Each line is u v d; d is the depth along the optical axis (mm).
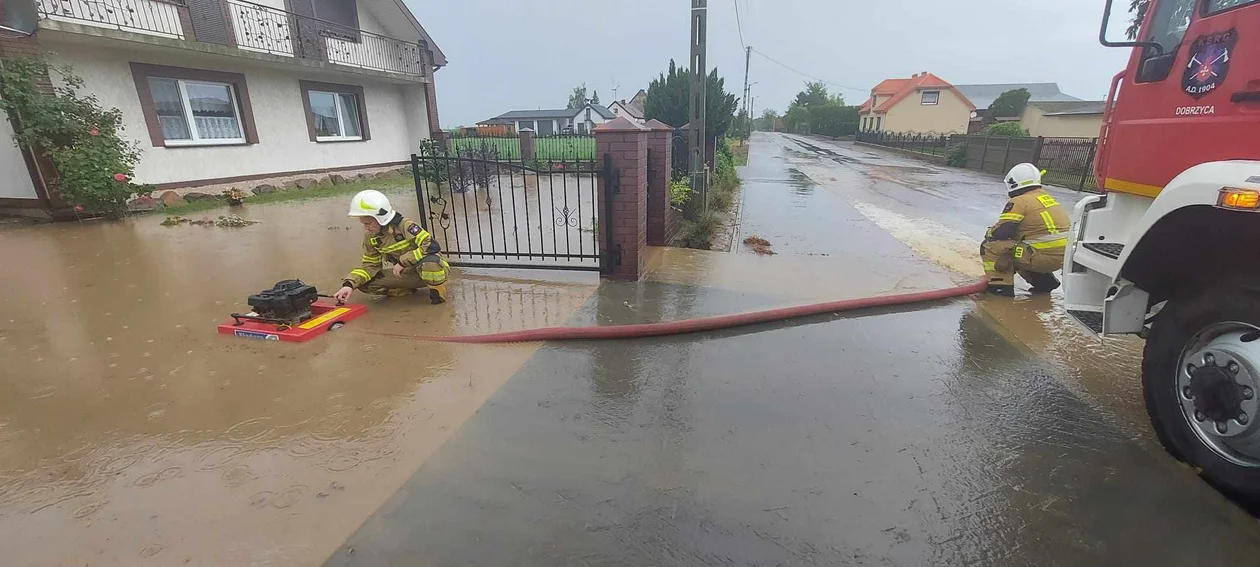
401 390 3102
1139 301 2742
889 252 6613
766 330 4141
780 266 5867
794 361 3586
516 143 19609
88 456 2461
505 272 5547
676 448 2592
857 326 4234
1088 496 2266
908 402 3051
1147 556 1949
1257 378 2086
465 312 4371
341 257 6211
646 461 2486
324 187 13383
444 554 1925
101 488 2248
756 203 10477
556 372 3381
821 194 11930
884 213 9586
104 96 9375
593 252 6637
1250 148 2172
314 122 13773
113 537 1985
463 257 6281
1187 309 2359
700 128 7926
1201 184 2158
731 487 2314
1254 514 2156
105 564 1865
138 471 2359
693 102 7840
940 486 2336
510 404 2973
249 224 8328
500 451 2541
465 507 2164
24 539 1971
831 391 3174
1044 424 2826
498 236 7660
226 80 11375
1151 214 2430
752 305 4551
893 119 46062
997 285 5031
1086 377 3367
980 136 20297
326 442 2582
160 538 1983
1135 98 2830
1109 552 1971
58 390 3061
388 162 16484
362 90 15188
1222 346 2227
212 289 4945
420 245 4410
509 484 2307
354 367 3383
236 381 3180
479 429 2721
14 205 8547
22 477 2312
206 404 2918
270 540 1975
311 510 2131
